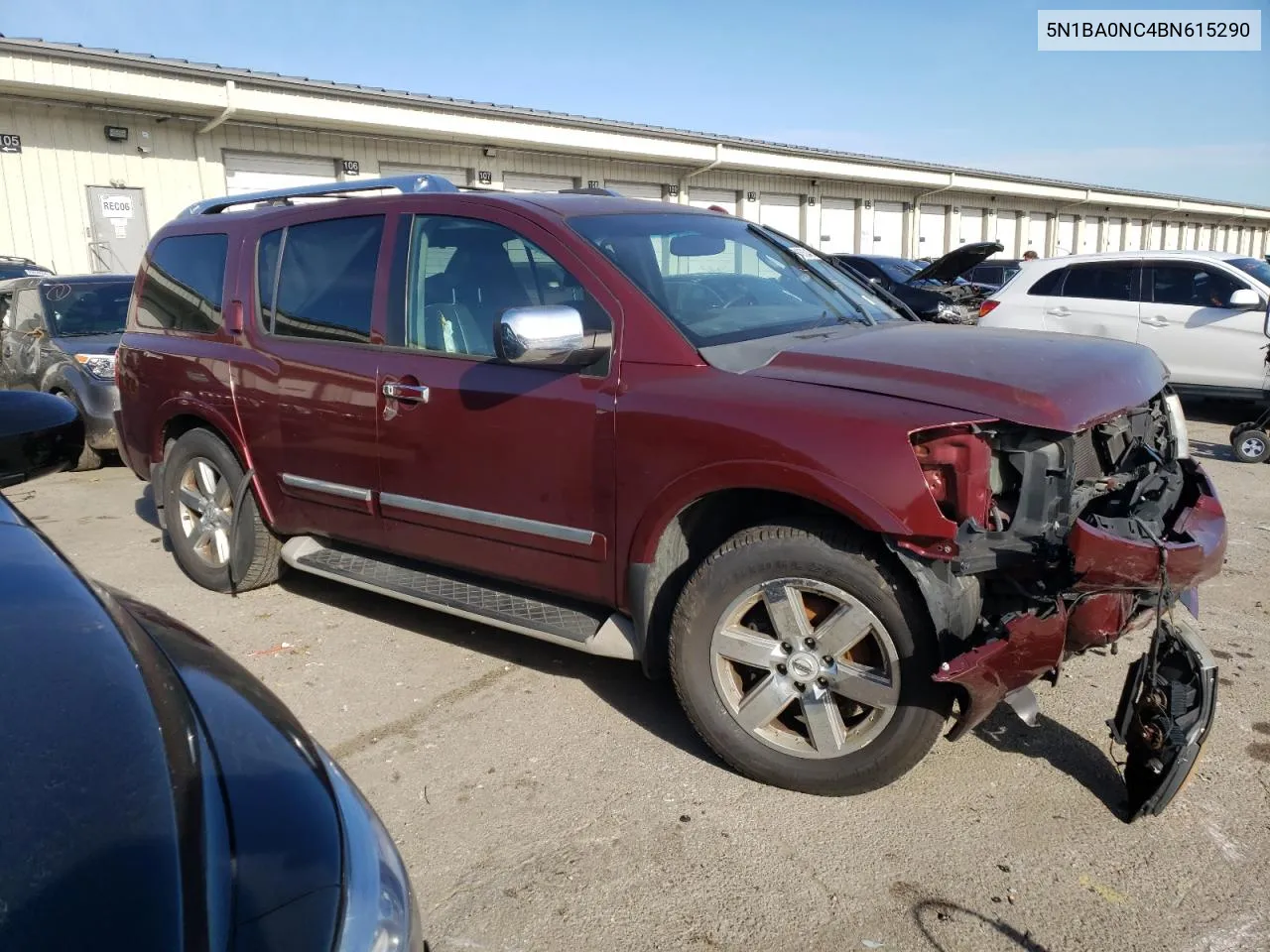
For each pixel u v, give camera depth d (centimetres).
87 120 1546
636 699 375
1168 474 325
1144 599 284
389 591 396
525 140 1948
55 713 149
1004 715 356
